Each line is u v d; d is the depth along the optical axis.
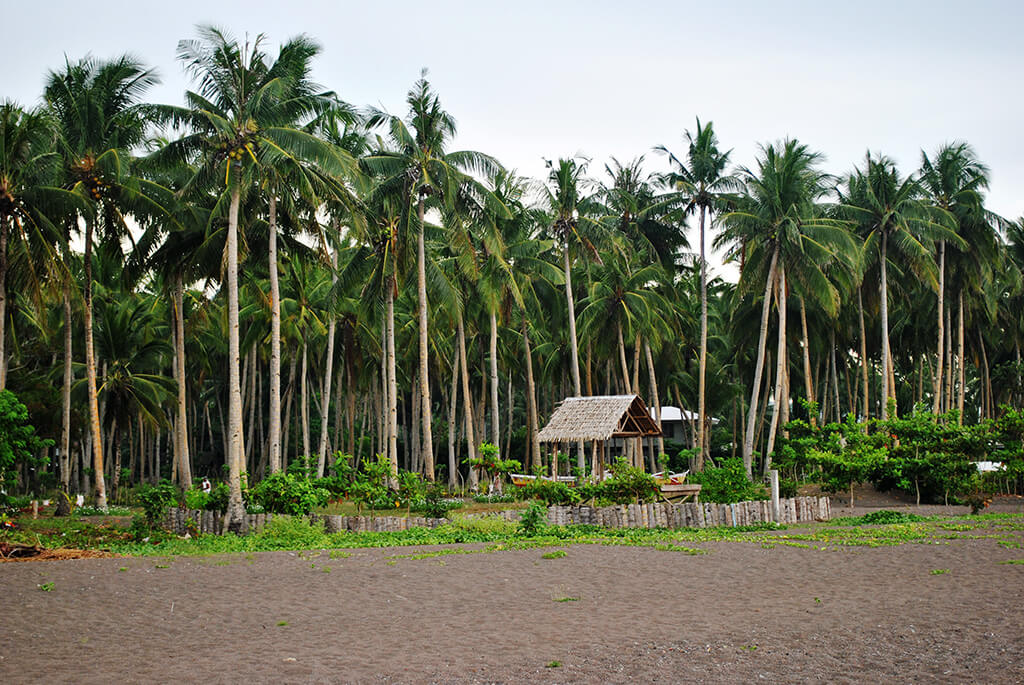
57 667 9.66
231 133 27.58
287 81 28.77
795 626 10.98
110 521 30.34
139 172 32.59
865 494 37.25
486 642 10.59
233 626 11.74
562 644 10.38
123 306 45.88
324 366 57.72
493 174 35.22
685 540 21.14
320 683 8.95
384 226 36.88
